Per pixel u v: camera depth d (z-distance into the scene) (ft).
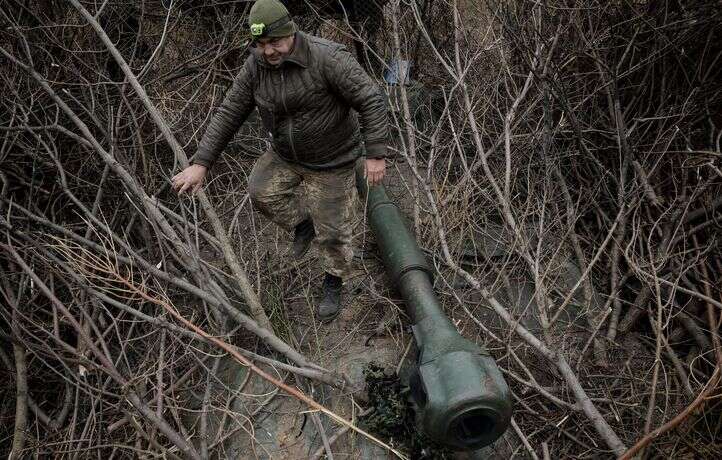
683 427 9.03
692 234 11.96
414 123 14.65
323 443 8.45
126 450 9.49
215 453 9.24
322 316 10.61
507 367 9.95
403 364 9.54
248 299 9.92
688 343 10.87
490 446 8.77
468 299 11.22
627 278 11.37
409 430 8.31
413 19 16.10
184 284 9.84
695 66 13.32
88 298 11.12
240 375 10.14
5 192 11.57
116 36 14.78
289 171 9.34
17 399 9.75
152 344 10.77
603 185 12.68
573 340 10.73
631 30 13.43
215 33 15.55
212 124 8.68
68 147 13.35
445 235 11.27
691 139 13.44
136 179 10.92
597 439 9.02
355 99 8.02
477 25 15.23
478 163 12.04
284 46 7.63
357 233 11.93
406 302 9.14
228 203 13.98
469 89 14.35
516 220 11.62
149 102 10.33
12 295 10.63
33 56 13.29
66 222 12.77
